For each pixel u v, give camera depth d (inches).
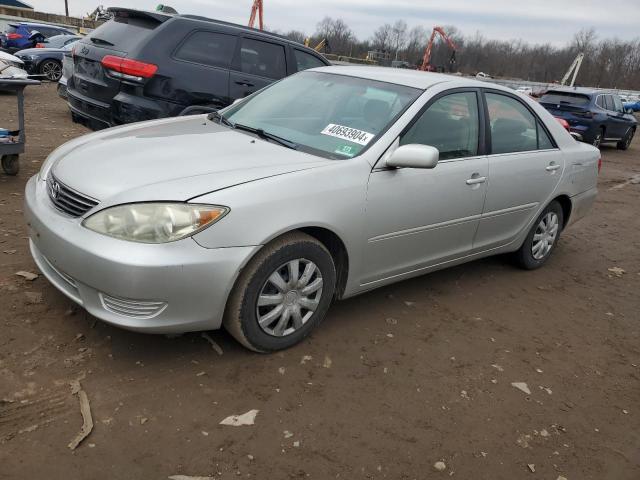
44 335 120.4
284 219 114.1
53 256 111.1
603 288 199.0
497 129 170.2
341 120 144.5
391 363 129.7
